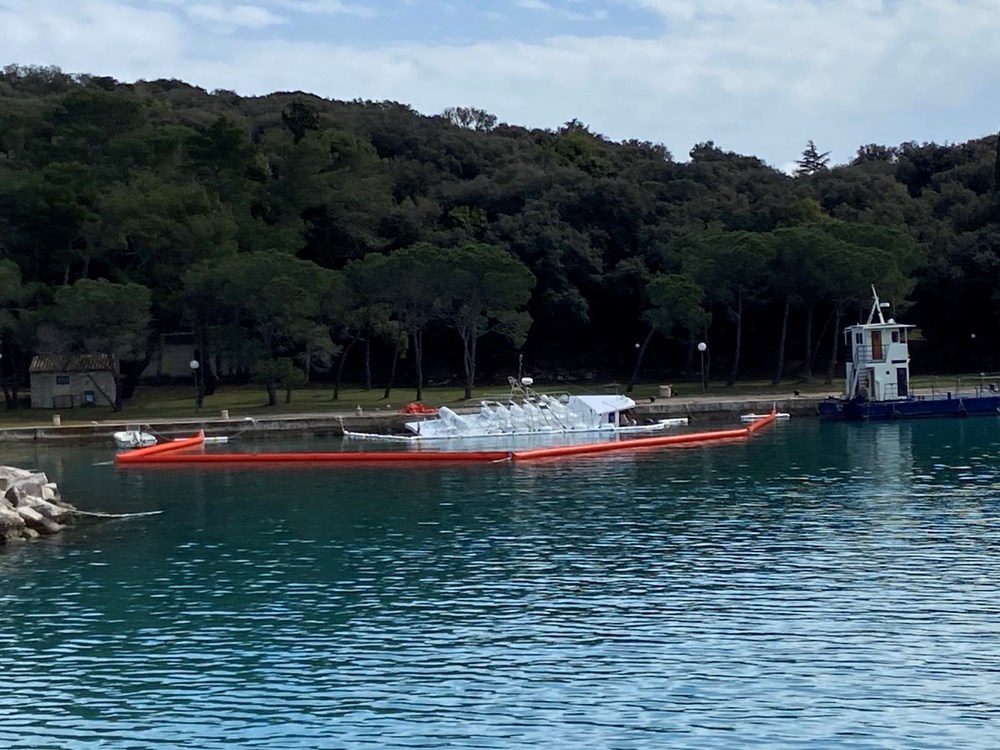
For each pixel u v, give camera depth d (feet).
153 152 415.64
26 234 376.68
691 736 89.25
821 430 293.84
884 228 393.09
